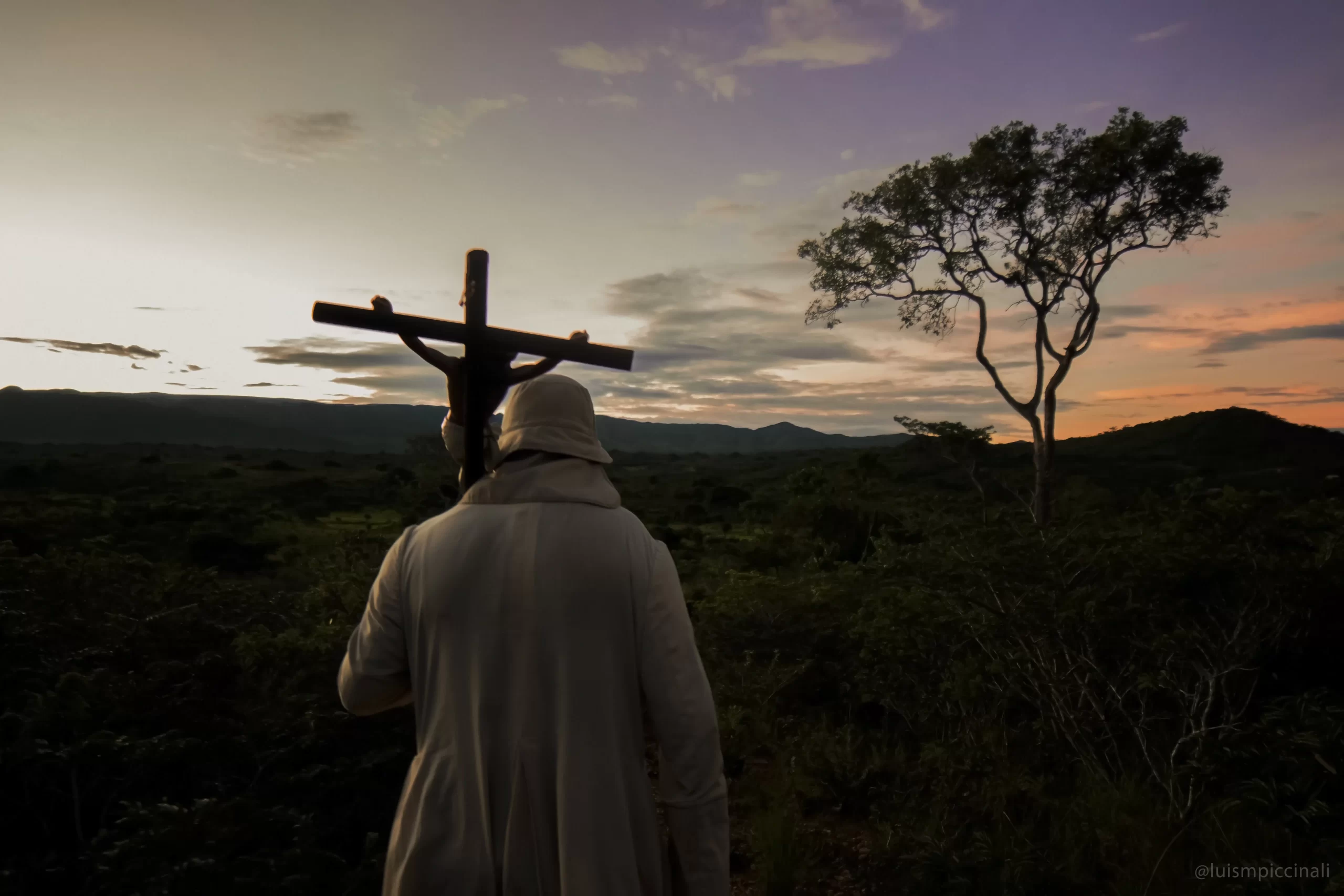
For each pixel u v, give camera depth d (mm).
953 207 18812
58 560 5008
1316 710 3336
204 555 22750
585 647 1238
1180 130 17156
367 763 3381
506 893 1192
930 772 4184
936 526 5625
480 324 1345
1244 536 4270
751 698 5508
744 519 35750
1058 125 18000
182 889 2484
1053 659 4203
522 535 1275
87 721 3338
